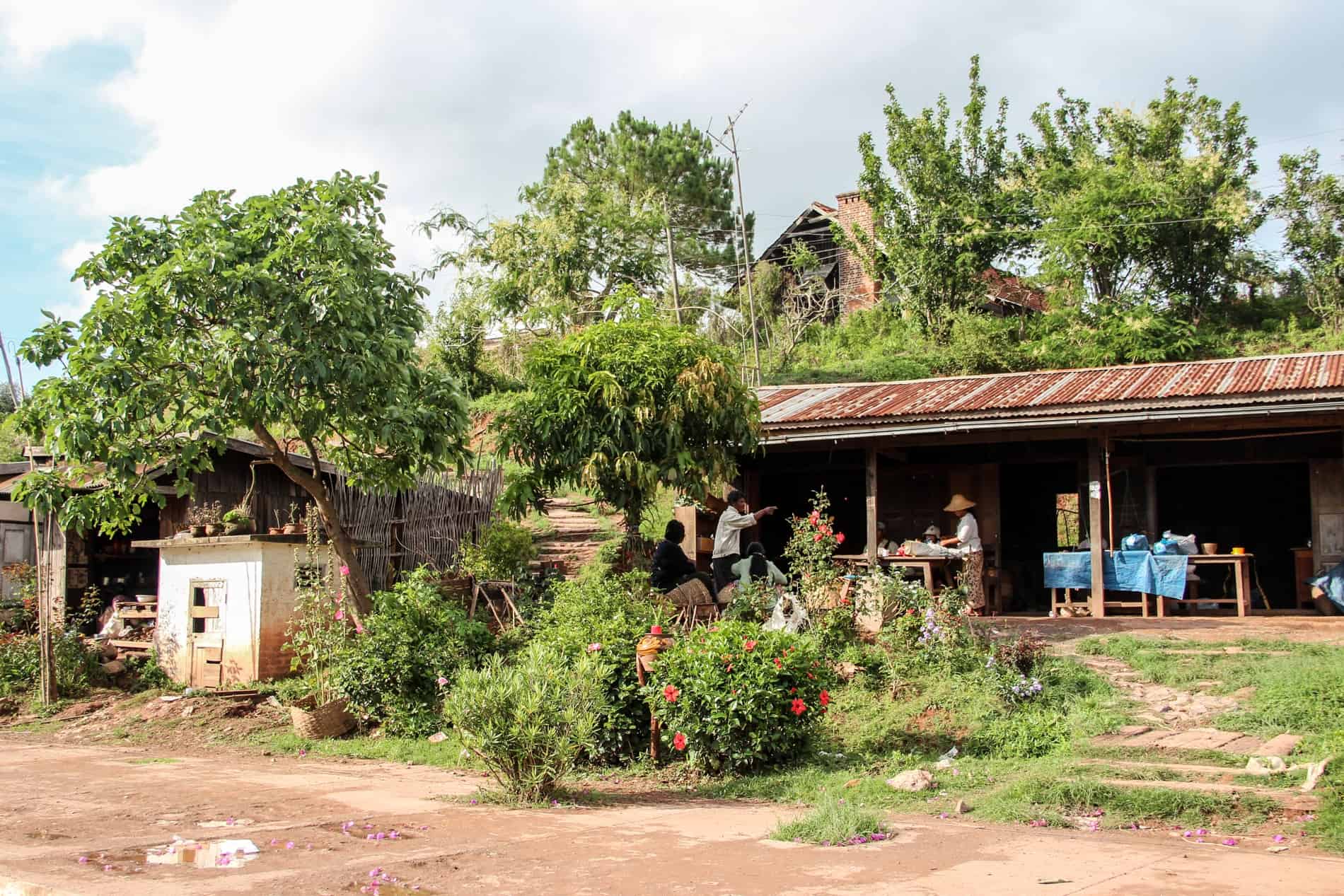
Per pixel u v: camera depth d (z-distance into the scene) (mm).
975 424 14453
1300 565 15414
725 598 11930
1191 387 14148
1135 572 14047
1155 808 6676
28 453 14055
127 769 9586
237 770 9594
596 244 32188
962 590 11359
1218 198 28656
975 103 31891
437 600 12438
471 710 7707
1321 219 30141
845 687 10422
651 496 13016
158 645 14781
